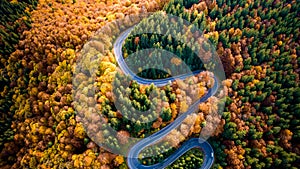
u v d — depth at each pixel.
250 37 64.94
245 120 60.59
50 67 65.94
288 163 57.84
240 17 65.12
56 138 60.78
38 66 66.00
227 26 65.69
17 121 66.00
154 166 60.00
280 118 59.84
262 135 60.34
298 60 61.78
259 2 65.56
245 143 59.38
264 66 63.12
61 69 64.62
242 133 59.19
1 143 65.19
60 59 66.00
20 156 64.00
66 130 60.59
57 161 58.88
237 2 66.94
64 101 61.84
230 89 62.84
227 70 65.31
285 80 61.31
